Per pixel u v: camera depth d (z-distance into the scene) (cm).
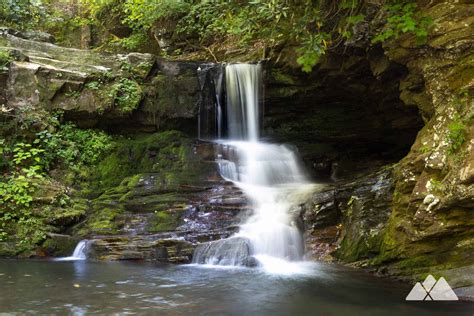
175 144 1080
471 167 559
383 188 747
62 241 811
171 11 1442
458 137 590
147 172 1016
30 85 1029
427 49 671
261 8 694
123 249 766
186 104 1166
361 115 1095
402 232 634
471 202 560
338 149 1176
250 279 621
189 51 1492
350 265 692
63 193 912
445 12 644
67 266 707
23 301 507
